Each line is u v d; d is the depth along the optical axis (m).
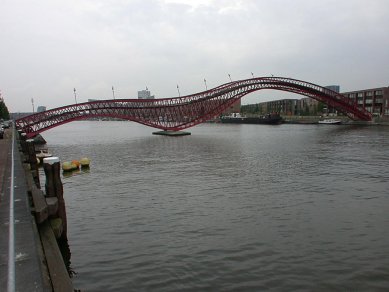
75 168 40.75
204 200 24.84
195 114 112.38
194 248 16.05
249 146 67.88
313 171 37.00
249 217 20.66
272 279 13.08
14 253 6.23
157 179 33.66
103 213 22.03
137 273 13.61
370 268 13.95
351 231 18.20
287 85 129.00
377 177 33.16
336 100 143.75
